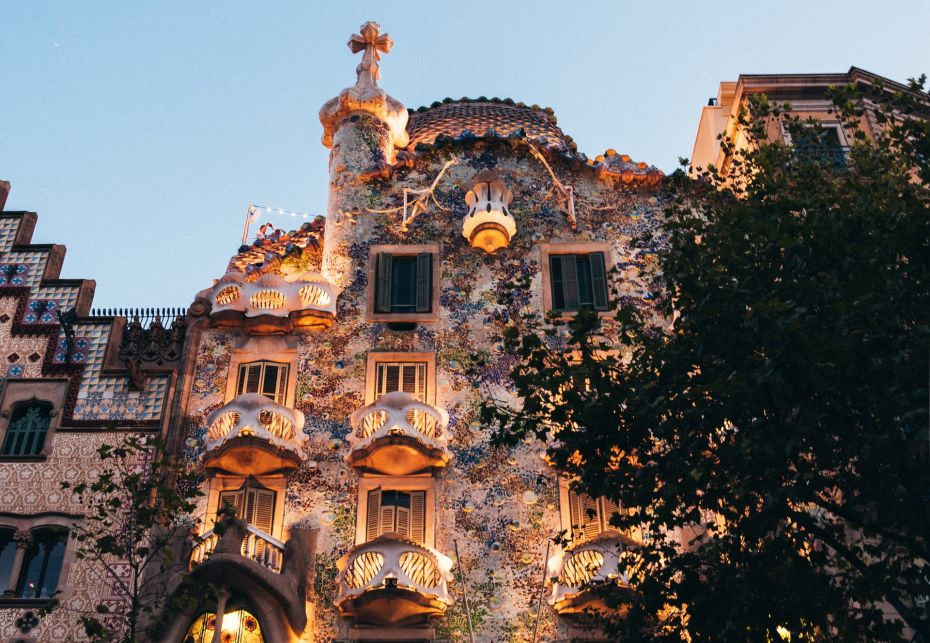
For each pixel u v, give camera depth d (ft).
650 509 74.18
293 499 75.87
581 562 70.03
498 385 82.33
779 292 55.11
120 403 80.53
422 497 76.33
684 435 54.75
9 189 94.12
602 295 88.38
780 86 99.66
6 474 76.18
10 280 87.10
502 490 76.69
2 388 80.89
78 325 84.79
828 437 52.60
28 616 69.72
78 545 72.64
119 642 63.36
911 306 53.47
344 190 94.79
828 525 54.29
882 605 67.31
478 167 96.99
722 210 67.10
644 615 55.98
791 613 53.78
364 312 86.38
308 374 82.64
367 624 69.92
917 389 48.19
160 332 85.40
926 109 96.22
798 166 65.82
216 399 81.56
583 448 56.44
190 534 70.08
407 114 101.96
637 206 94.89
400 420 76.23
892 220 54.65
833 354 50.85
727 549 56.54
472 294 87.92
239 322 84.94
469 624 67.31
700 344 56.75
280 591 67.82
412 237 91.81
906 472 51.11
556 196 94.89
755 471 52.80
